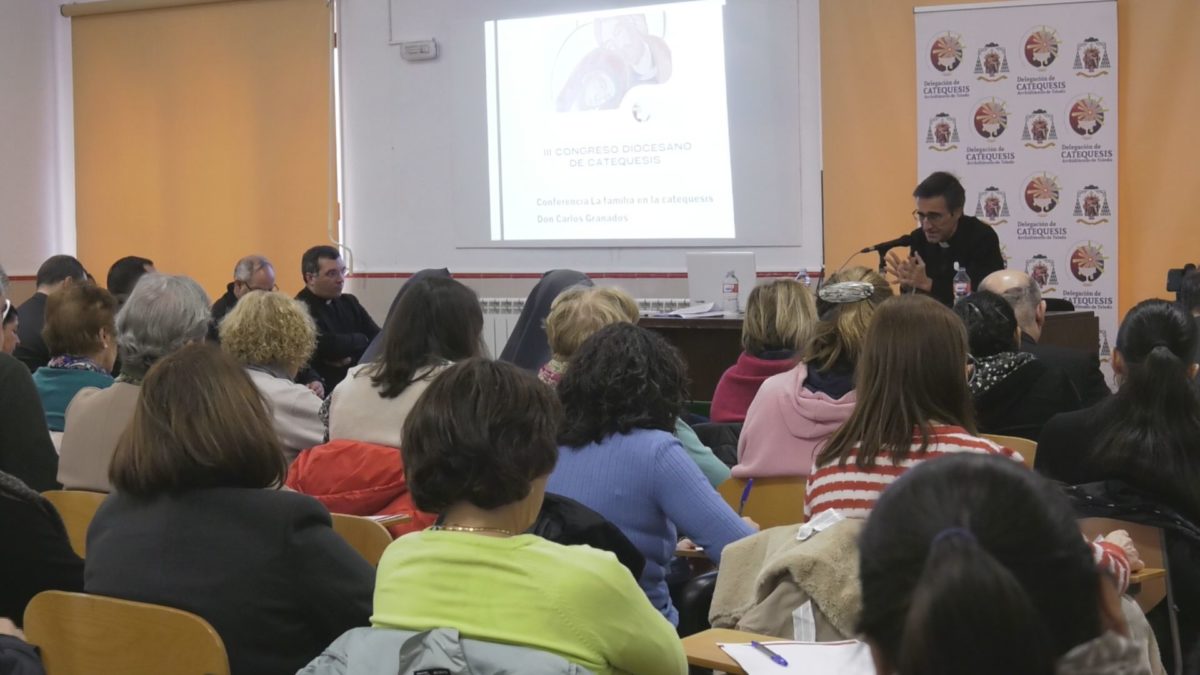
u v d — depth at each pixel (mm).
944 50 6473
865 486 2135
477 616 1490
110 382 3508
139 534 1955
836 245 6926
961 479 859
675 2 7227
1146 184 6324
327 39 8164
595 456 2455
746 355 3535
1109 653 826
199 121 8531
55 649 1962
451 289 2961
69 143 9047
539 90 7613
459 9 7805
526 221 7723
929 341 2143
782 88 7012
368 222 8203
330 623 1937
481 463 1571
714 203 7230
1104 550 1946
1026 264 6426
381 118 8102
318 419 3166
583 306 3145
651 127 7344
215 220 8531
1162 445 2316
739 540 2270
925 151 6535
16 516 2225
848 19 6824
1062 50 6297
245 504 1938
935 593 777
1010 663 760
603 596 1511
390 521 2682
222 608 1908
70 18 8914
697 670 2312
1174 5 6215
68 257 5609
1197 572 2285
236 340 3213
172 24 8570
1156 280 6340
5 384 3004
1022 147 6387
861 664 1710
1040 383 3309
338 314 6742
